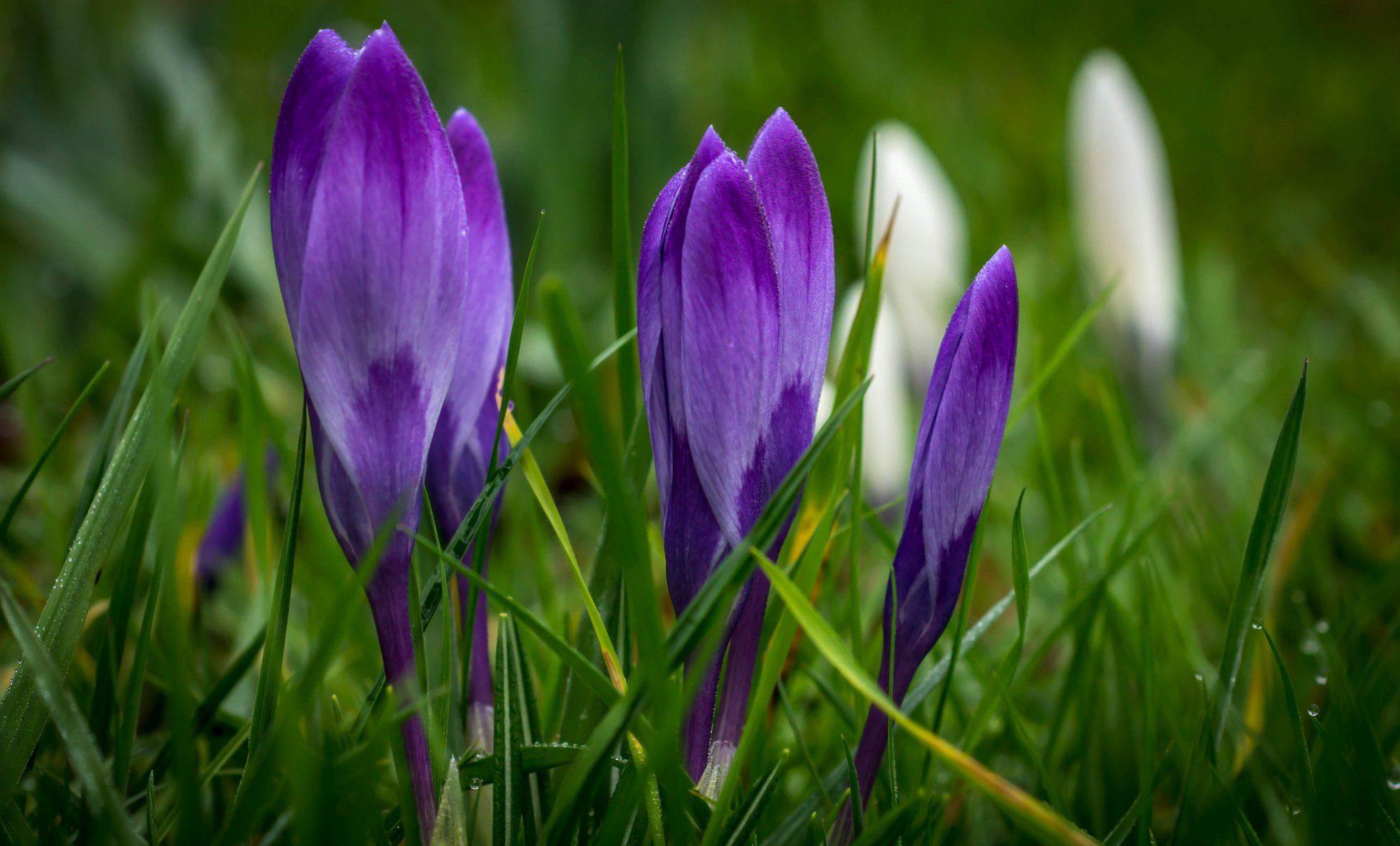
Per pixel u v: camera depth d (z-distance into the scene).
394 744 0.42
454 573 0.44
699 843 0.42
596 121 1.19
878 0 2.14
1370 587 0.54
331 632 0.40
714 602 0.41
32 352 1.00
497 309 0.43
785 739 0.48
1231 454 0.71
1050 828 0.40
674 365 0.41
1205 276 1.03
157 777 0.45
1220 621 0.54
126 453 0.43
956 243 0.69
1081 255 0.90
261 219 1.02
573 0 1.19
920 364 0.67
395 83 0.40
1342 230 1.42
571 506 0.81
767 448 0.41
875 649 0.48
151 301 0.51
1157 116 1.79
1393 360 0.89
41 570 0.61
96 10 1.47
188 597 0.50
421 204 0.40
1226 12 2.18
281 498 0.55
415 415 0.41
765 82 1.67
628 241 0.45
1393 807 0.44
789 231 0.41
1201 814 0.44
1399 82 1.90
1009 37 2.12
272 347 0.90
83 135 1.16
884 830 0.42
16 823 0.42
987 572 0.71
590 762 0.41
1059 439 0.82
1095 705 0.47
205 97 1.17
